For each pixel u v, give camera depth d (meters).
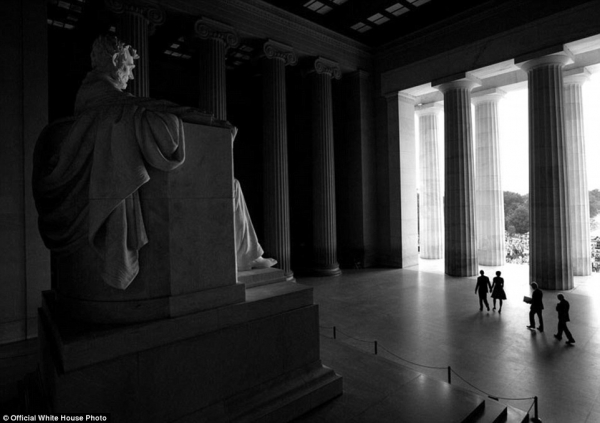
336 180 23.66
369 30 20.28
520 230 38.88
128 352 3.79
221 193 4.82
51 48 17.61
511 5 16.45
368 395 5.51
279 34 18.11
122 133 3.97
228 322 4.59
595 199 39.31
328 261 19.94
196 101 22.62
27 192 9.61
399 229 21.69
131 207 4.01
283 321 5.10
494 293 12.07
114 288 4.11
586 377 7.38
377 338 9.77
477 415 5.25
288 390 4.95
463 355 8.55
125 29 13.51
